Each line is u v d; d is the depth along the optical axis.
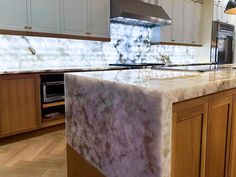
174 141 0.91
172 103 0.85
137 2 3.96
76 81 1.40
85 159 1.39
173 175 0.92
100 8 3.52
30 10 2.77
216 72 1.67
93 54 3.93
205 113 1.08
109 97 1.09
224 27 5.54
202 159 1.11
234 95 1.31
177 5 4.86
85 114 1.34
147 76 1.33
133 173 0.97
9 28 2.61
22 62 3.12
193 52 6.05
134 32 4.55
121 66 3.63
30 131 2.72
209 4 5.48
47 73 2.74
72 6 3.17
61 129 3.04
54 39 3.41
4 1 2.54
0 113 2.38
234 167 1.43
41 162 2.07
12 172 1.88
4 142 2.52
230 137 1.33
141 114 0.89
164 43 4.70
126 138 1.00
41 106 2.76
